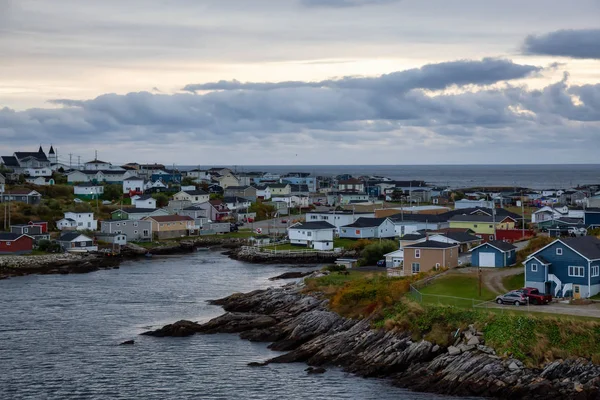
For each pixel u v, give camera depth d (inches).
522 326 2541.8
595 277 3029.0
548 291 3065.9
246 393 2481.5
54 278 5064.0
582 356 2394.2
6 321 3570.4
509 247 3791.8
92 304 4018.2
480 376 2395.4
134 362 2854.3
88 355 2950.3
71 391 2524.6
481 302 2928.2
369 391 2460.6
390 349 2694.4
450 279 3408.0
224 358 2903.5
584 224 5073.8
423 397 2379.4
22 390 2534.5
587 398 2198.6
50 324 3503.9
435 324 2728.8
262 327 3346.5
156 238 7047.2
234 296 4045.3
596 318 2583.7
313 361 2792.8
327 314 3206.2
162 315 3715.6
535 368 2379.4
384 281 3560.5
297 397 2432.3
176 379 2642.7
